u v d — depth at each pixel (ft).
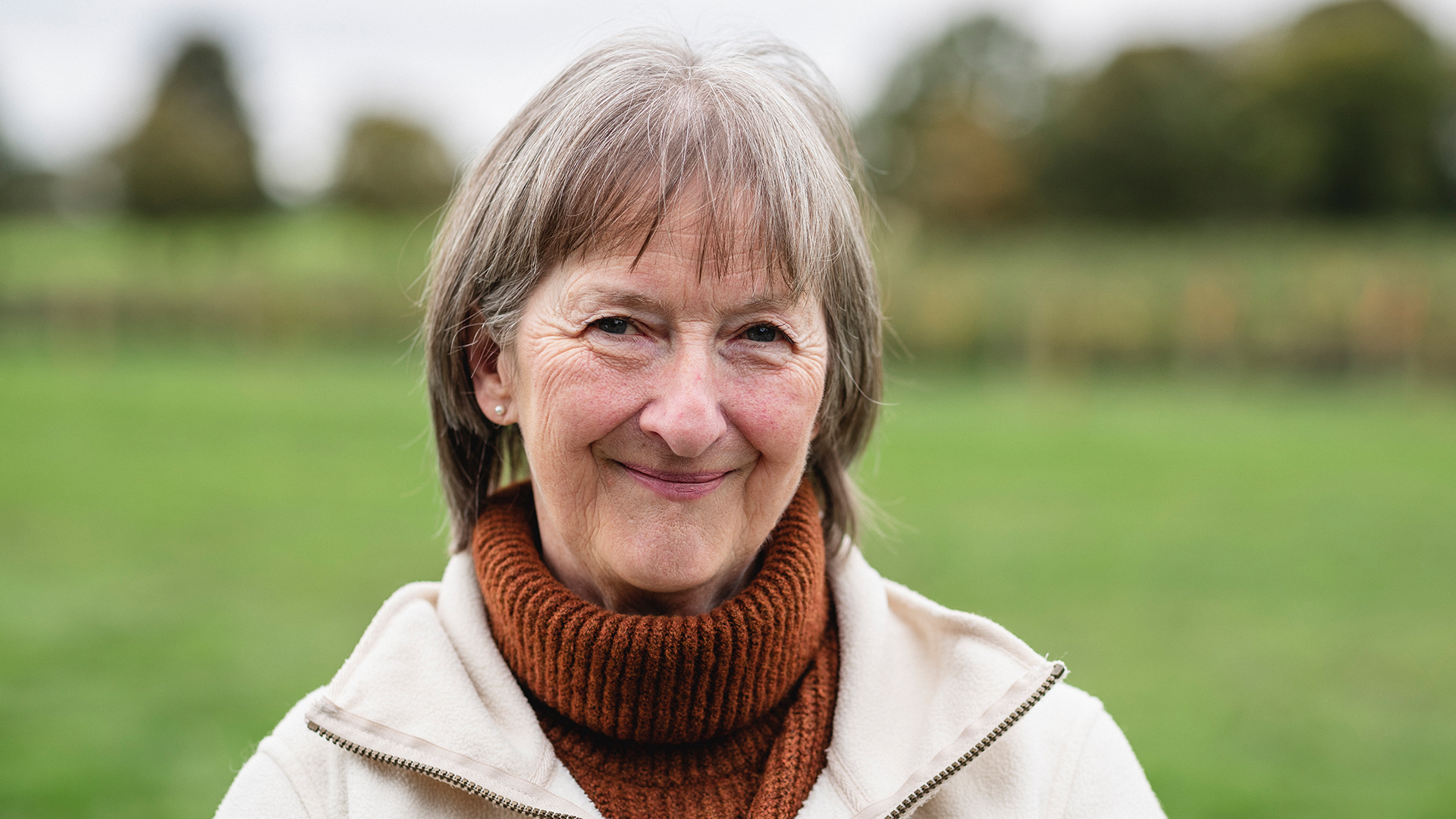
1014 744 4.74
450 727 4.46
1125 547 30.58
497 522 4.98
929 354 81.56
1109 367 80.02
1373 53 136.98
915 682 4.92
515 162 4.45
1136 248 102.17
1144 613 24.54
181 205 155.33
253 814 4.49
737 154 4.21
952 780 4.67
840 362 4.95
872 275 4.99
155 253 129.18
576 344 4.30
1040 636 22.71
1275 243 103.96
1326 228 140.36
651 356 4.30
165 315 95.35
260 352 89.10
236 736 16.90
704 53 4.58
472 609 4.87
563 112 4.33
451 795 4.47
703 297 4.23
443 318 4.86
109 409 56.85
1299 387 73.31
